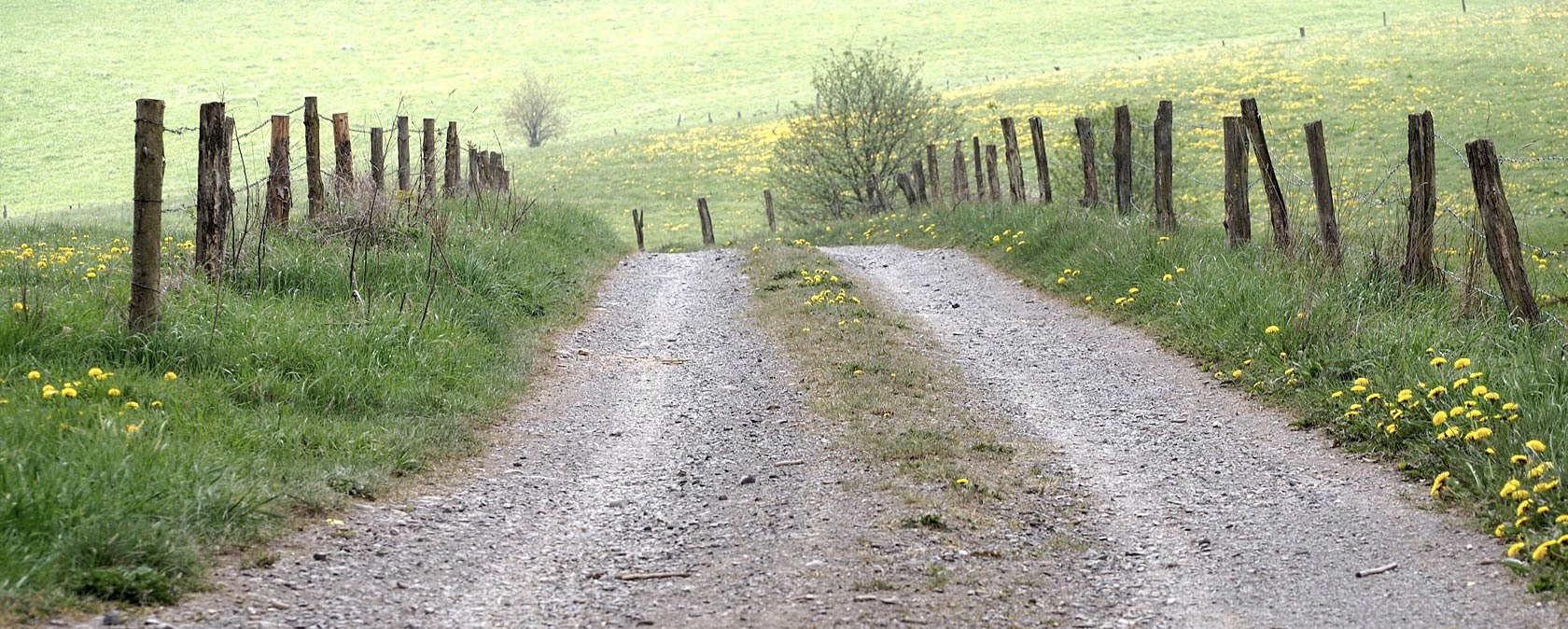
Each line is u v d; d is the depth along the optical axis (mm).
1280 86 47000
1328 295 9836
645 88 78812
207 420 7223
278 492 6207
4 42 90625
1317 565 5332
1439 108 40750
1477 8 75000
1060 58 76312
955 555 5473
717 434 8133
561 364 10672
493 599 5078
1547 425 6312
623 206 45594
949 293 14625
